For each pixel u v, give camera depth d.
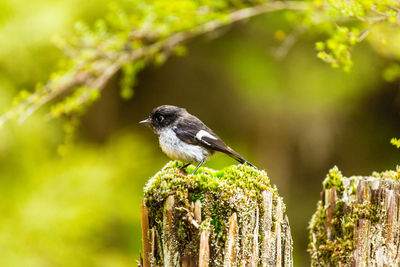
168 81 19.66
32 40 14.12
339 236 6.33
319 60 16.78
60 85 9.80
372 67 15.54
